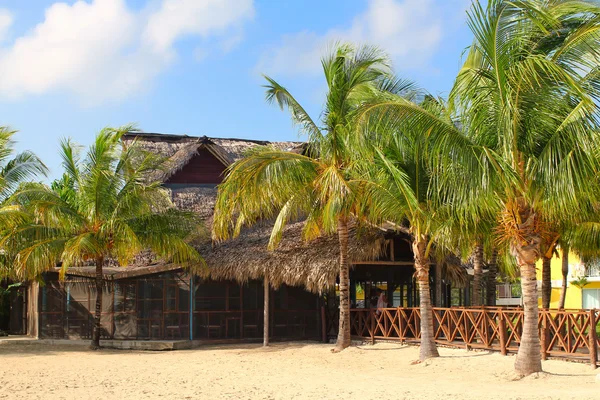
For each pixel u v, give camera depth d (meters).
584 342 15.05
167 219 22.22
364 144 15.07
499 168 12.96
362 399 11.84
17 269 21.34
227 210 19.14
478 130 13.95
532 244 13.91
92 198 21.84
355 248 20.78
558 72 11.89
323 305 23.05
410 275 25.19
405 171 16.95
